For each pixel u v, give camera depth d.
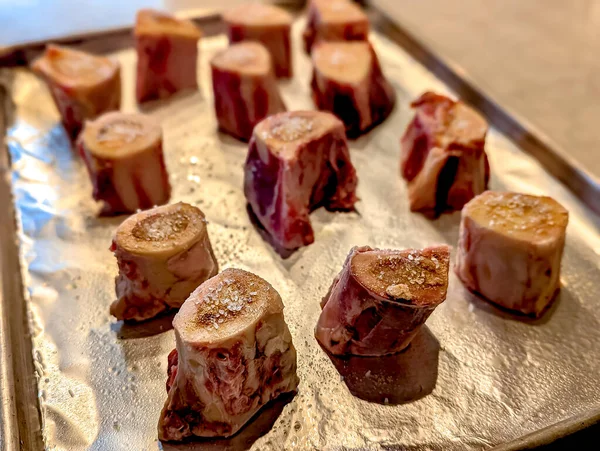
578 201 0.31
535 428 0.22
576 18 0.53
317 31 0.41
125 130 0.30
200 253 0.25
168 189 0.32
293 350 0.22
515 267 0.25
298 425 0.22
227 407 0.21
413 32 0.43
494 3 0.55
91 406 0.23
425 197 0.31
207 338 0.19
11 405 0.22
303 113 0.29
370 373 0.24
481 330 0.25
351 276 0.22
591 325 0.26
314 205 0.31
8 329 0.24
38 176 0.33
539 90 0.43
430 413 0.22
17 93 0.39
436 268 0.22
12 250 0.29
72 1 0.53
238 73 0.33
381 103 0.36
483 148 0.30
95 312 0.26
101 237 0.30
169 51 0.37
